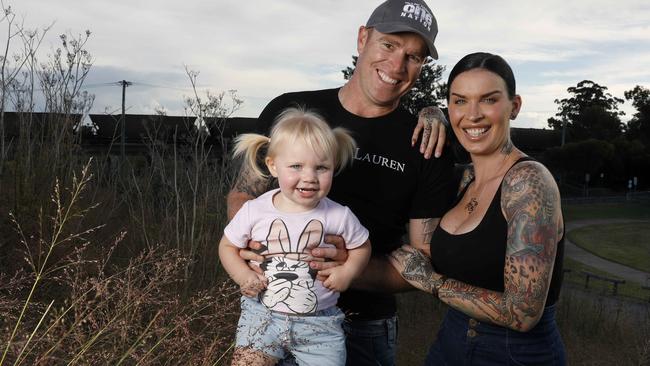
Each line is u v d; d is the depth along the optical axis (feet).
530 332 8.18
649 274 85.87
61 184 16.46
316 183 8.33
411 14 9.34
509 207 8.00
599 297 40.37
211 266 17.12
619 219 167.12
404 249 9.57
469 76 8.55
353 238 8.65
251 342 8.07
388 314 10.18
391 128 9.95
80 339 7.48
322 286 8.45
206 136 21.65
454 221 9.01
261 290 8.40
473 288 8.36
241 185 9.64
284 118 8.68
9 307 7.57
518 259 7.72
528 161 8.27
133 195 22.24
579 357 24.77
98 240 16.07
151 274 10.11
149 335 7.75
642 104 255.70
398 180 9.76
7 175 17.08
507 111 8.61
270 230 8.43
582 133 235.40
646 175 233.35
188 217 19.84
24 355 7.36
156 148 23.41
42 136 19.07
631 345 26.27
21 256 12.50
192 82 20.68
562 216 8.25
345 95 10.21
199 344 8.19
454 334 8.75
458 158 9.73
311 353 8.37
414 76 9.74
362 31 10.19
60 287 11.52
